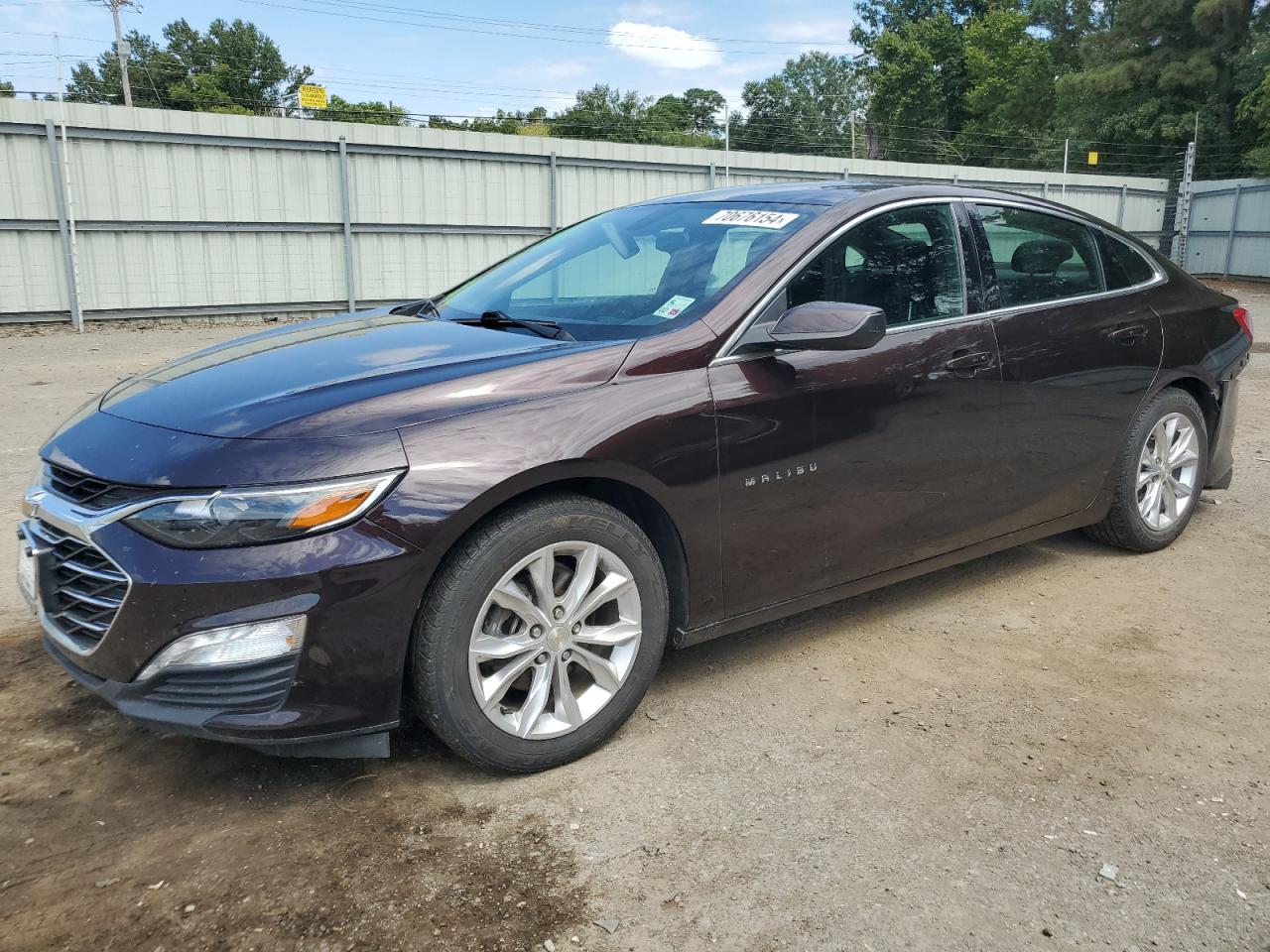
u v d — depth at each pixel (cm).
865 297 328
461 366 270
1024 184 3097
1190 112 4350
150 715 229
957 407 344
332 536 228
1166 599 399
